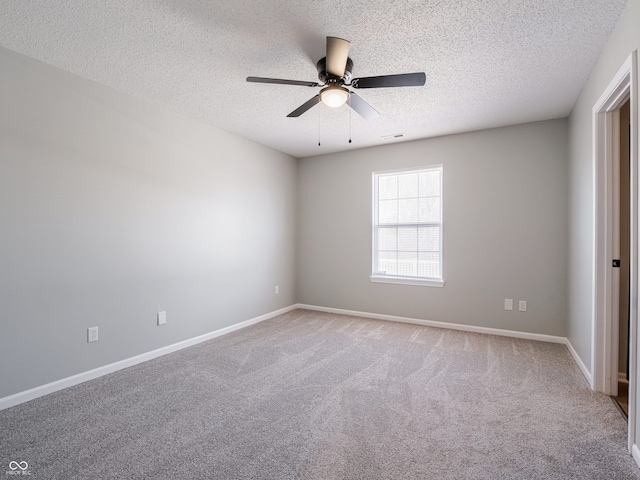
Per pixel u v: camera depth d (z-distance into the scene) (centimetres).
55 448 173
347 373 268
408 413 207
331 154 484
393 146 436
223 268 382
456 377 260
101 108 267
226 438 182
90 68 243
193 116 340
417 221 428
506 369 275
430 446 174
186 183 338
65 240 244
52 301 237
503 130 370
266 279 449
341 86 216
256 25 193
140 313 295
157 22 190
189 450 172
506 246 369
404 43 211
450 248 399
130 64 237
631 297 167
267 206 451
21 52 220
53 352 237
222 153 380
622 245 244
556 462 161
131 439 181
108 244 271
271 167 458
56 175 239
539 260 354
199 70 246
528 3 175
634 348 164
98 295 264
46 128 234
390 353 314
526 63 235
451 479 150
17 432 187
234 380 256
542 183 352
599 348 232
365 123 360
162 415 206
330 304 486
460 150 393
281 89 278
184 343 334
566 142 341
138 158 294
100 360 265
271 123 360
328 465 160
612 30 198
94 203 262
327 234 488
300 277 510
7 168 215
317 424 196
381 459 164
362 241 460
